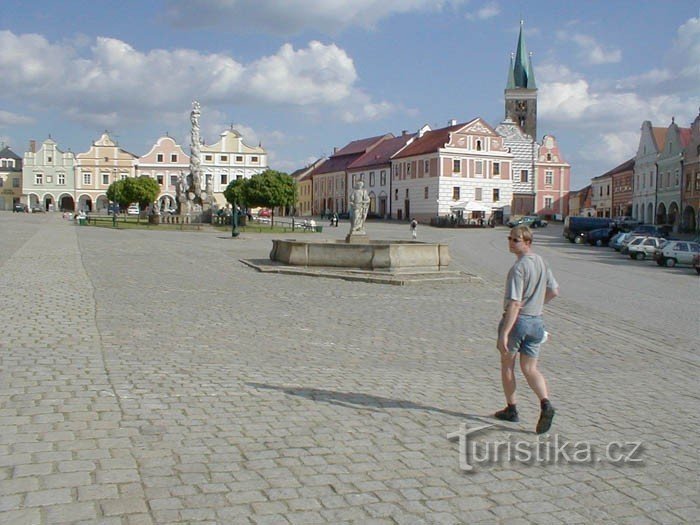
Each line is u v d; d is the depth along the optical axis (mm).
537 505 5168
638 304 19109
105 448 5809
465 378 9195
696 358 11531
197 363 9281
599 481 5699
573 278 27578
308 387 8242
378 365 9828
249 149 122812
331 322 13633
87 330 11297
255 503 4910
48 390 7496
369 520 4750
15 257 25281
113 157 120562
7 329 10977
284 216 133250
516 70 122688
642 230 56469
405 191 99688
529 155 103875
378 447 6227
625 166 99750
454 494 5285
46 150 119562
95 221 65938
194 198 67938
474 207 93750
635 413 7867
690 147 71625
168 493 4992
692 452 6535
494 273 27125
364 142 122625
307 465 5691
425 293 19328
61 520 4492
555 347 12117
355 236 28453
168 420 6660
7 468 5281
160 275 21266
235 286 19219
